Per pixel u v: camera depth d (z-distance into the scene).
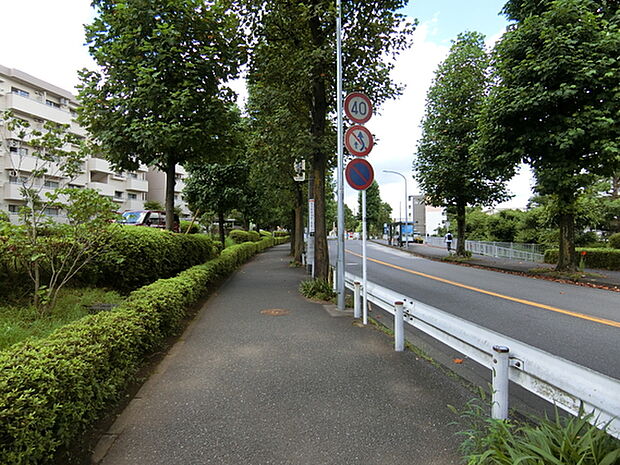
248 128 13.34
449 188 20.45
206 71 8.05
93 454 2.49
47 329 3.83
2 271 4.63
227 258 12.38
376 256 24.22
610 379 2.03
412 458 2.44
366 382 3.69
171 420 2.95
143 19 7.62
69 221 4.65
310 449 2.55
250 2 9.08
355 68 9.52
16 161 21.52
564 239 13.19
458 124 19.53
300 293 8.96
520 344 2.70
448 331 3.63
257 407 3.16
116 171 8.87
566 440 1.96
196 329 5.64
